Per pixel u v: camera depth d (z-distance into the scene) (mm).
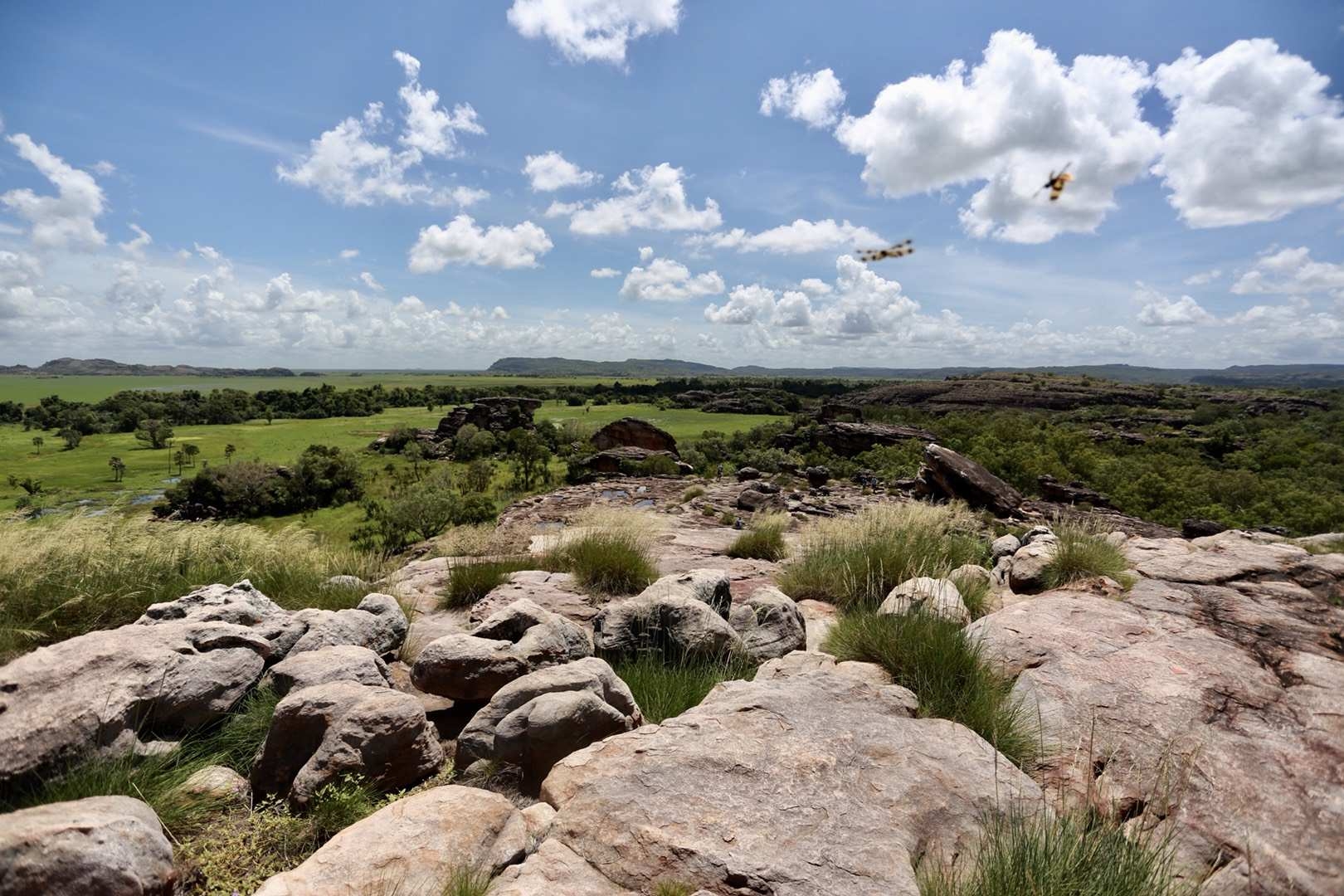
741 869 2523
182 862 2938
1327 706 4004
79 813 2477
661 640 5449
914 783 3129
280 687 4254
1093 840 2578
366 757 3484
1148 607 5945
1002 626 5383
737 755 3279
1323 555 7613
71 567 6559
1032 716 3980
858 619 5711
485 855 2633
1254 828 2930
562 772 3246
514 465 83438
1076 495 28375
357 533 47656
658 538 12438
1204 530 20859
